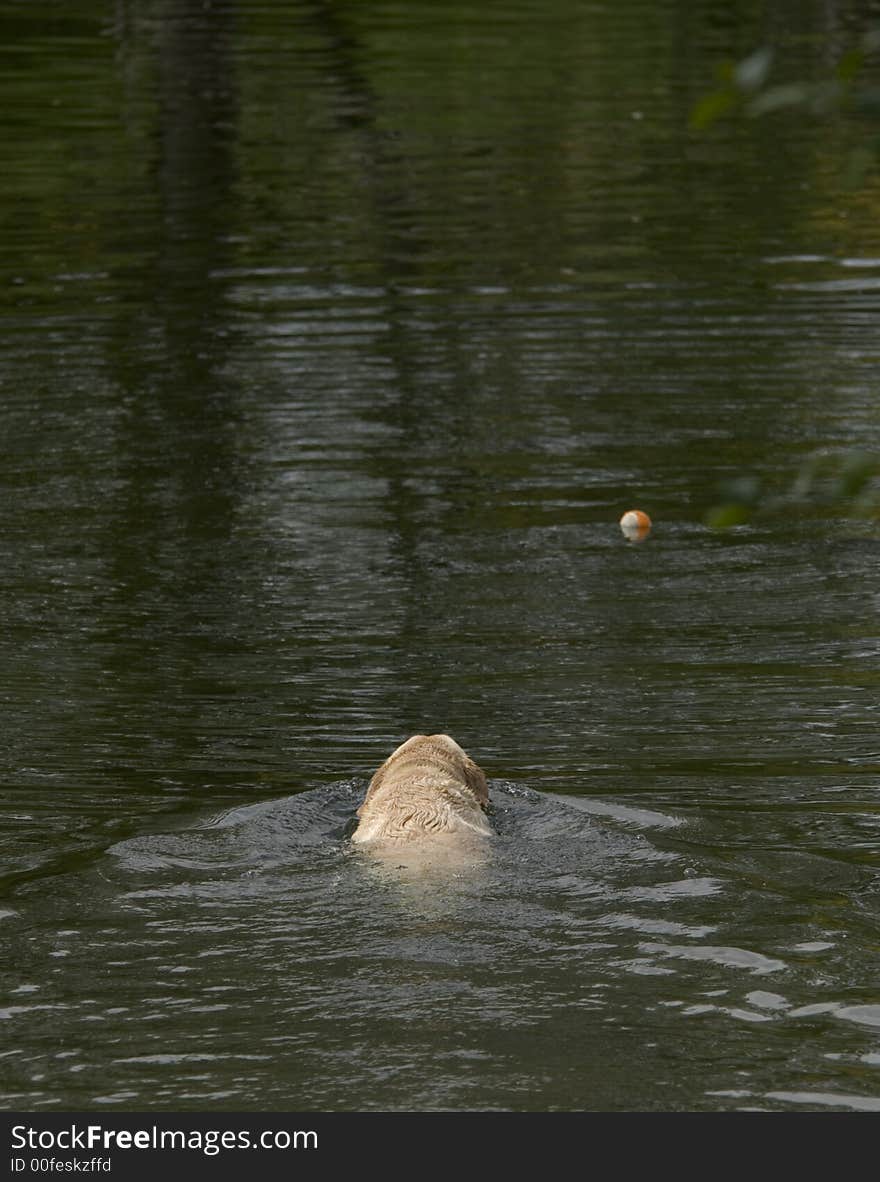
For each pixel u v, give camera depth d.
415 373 59.41
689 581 41.59
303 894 21.47
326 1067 16.95
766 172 84.44
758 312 65.31
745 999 18.30
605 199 80.75
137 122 93.69
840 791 27.23
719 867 22.69
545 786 28.03
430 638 37.75
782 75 95.69
